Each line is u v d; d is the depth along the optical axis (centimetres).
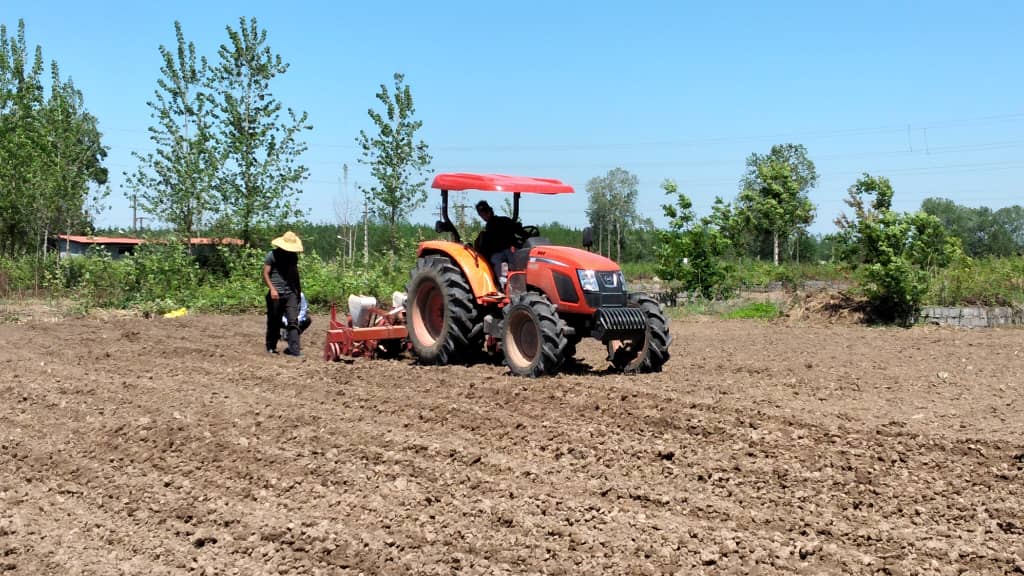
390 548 498
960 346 1362
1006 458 650
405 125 2312
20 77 2870
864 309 1817
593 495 586
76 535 533
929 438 700
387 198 2292
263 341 1395
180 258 2059
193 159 2172
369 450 691
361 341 1177
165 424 783
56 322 1686
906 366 1134
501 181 1033
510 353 1015
